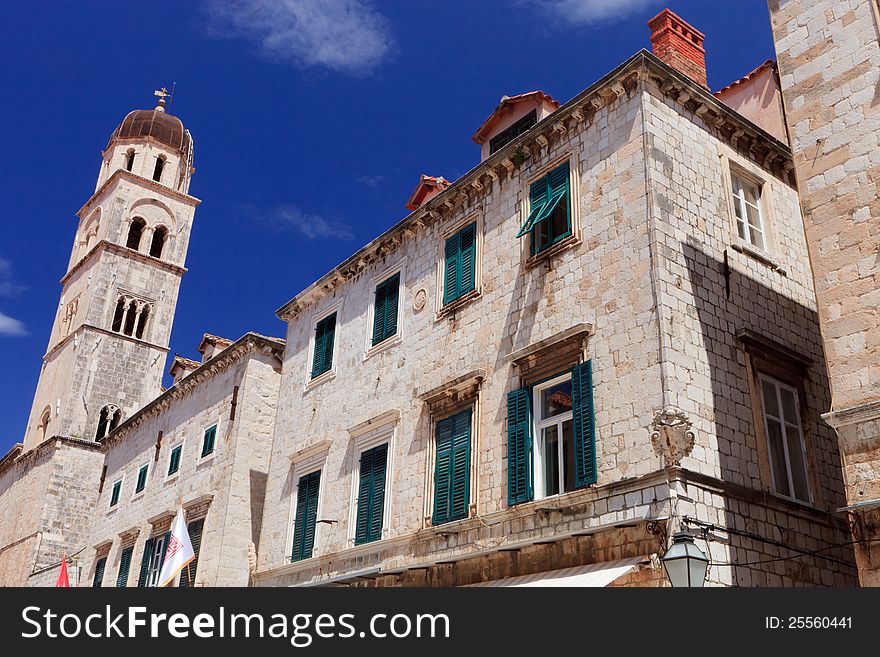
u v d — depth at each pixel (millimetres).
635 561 13680
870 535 11320
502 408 17953
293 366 27250
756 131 18953
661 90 17672
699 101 18016
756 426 15672
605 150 17734
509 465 17031
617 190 17078
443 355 20469
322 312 26734
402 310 22719
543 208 18641
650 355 15000
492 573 16719
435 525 18594
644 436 14539
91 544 39375
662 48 21766
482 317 19594
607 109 18031
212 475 29469
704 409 14898
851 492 11648
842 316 12484
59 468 52000
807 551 15211
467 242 21078
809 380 17391
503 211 20234
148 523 33562
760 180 19016
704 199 17266
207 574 26938
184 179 67188
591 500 14977
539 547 15836
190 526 29344
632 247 16219
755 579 13961
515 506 16406
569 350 16688
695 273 16172
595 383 15898
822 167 13367
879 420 11578
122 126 67125
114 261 59875
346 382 24078
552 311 17672
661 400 14453
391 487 20562
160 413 36781
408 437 20609
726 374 15680
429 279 22125
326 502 23000
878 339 11961
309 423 25172
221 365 31859
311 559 22266
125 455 39344
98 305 57969
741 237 17969
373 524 20625
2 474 61156
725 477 14586
